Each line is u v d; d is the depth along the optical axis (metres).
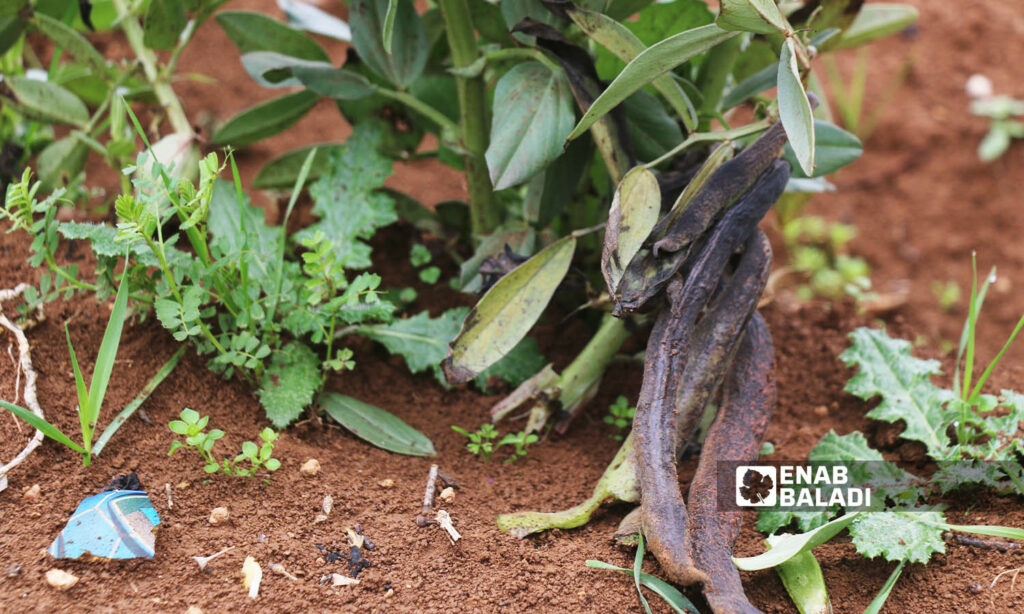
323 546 0.92
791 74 0.88
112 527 0.91
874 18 1.06
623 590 0.91
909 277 1.20
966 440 0.97
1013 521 0.94
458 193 1.21
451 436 1.00
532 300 0.96
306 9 1.08
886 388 1.00
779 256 1.21
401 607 0.90
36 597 0.88
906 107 1.30
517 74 0.96
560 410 0.99
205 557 0.91
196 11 1.05
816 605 0.91
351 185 1.03
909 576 0.92
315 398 0.99
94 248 0.94
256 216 1.02
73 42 1.05
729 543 0.92
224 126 1.05
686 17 1.00
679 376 0.92
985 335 1.15
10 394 0.95
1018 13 1.38
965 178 1.25
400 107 1.06
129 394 0.96
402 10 1.00
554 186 0.99
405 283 1.08
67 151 1.06
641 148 0.98
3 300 0.97
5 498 0.92
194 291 0.95
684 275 0.93
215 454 0.95
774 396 0.96
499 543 0.93
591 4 0.95
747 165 0.93
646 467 0.91
